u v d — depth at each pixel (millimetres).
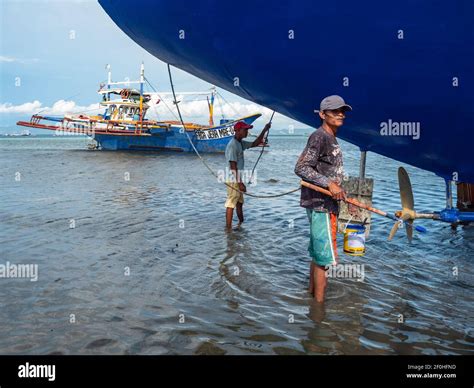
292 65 3977
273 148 49156
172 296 4363
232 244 6336
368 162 25250
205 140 33125
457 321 3840
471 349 3383
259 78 4355
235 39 4004
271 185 13656
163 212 8781
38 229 7184
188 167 20562
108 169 19172
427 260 5562
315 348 3383
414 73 3562
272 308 4090
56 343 3424
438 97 3645
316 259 4121
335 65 3795
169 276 4949
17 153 33688
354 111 4129
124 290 4512
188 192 11648
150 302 4203
